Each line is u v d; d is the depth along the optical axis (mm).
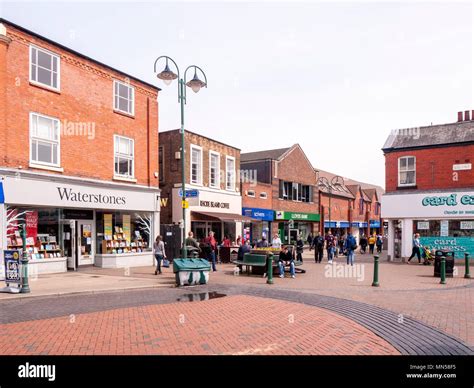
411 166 25078
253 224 30625
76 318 8117
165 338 6758
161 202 24188
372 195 56438
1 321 7852
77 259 17172
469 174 23250
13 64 14266
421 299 10734
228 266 20031
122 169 18984
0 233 13445
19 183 14172
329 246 23938
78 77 16812
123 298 10531
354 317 8500
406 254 24391
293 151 36062
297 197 36562
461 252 23266
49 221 15852
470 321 8211
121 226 19219
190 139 24109
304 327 7598
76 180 16312
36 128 15102
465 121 24688
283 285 13219
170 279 14164
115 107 18688
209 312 8805
